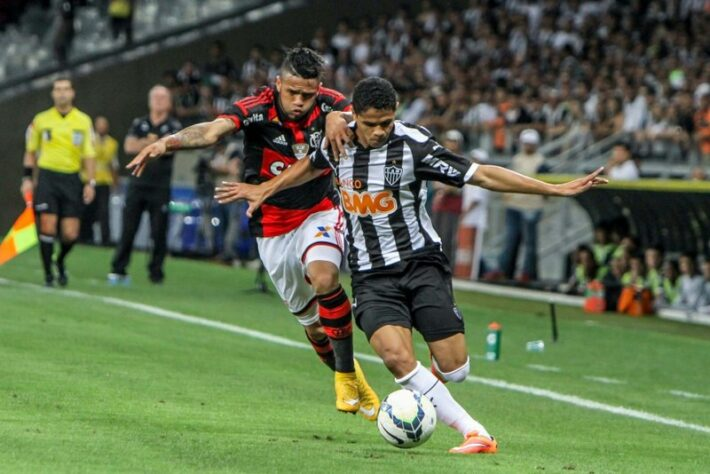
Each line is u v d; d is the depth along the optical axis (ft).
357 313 66.64
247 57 277.03
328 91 74.08
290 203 73.92
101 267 178.29
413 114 222.48
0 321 111.14
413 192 65.87
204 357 100.99
